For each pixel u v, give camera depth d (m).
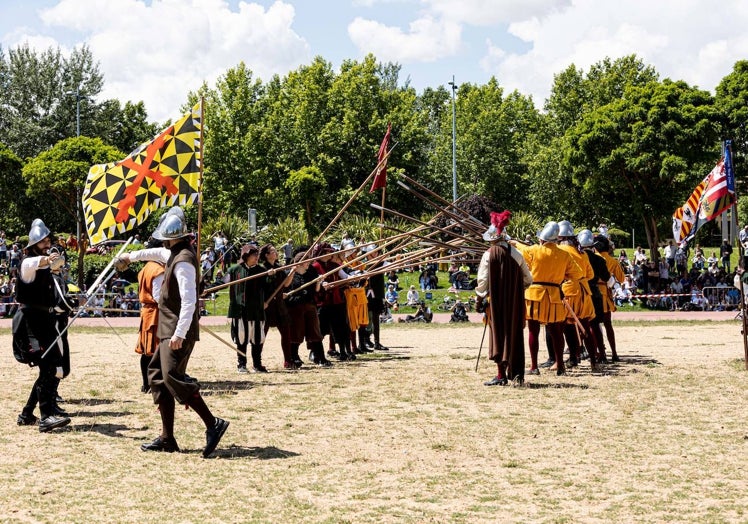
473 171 59.66
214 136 52.75
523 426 8.54
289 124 54.38
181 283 7.21
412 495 6.15
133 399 10.27
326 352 15.89
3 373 12.88
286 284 13.03
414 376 12.16
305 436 8.14
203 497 6.10
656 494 6.13
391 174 52.50
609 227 51.06
